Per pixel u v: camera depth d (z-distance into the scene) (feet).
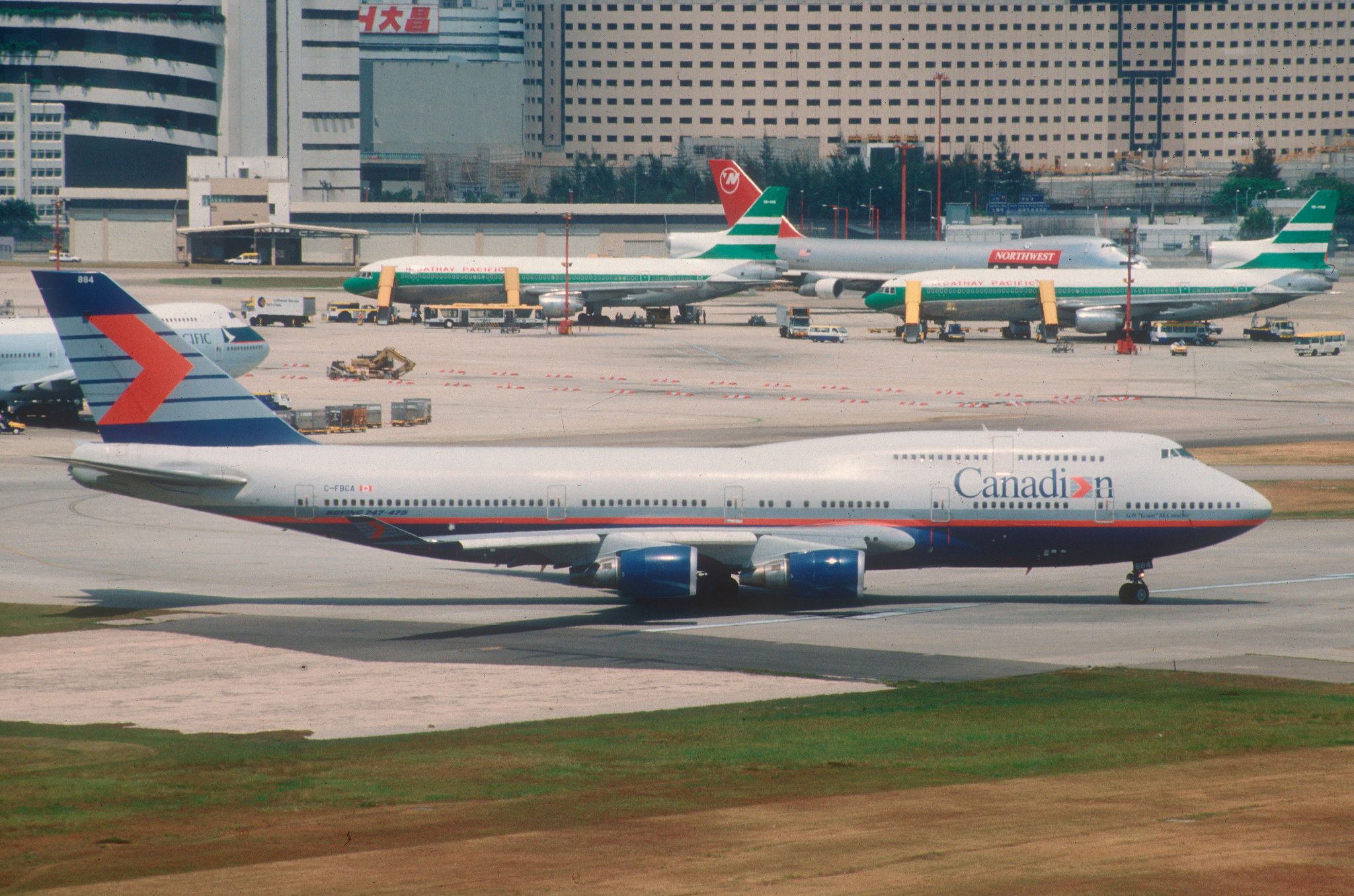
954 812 366.22
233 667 595.06
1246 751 445.78
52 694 550.36
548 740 471.21
